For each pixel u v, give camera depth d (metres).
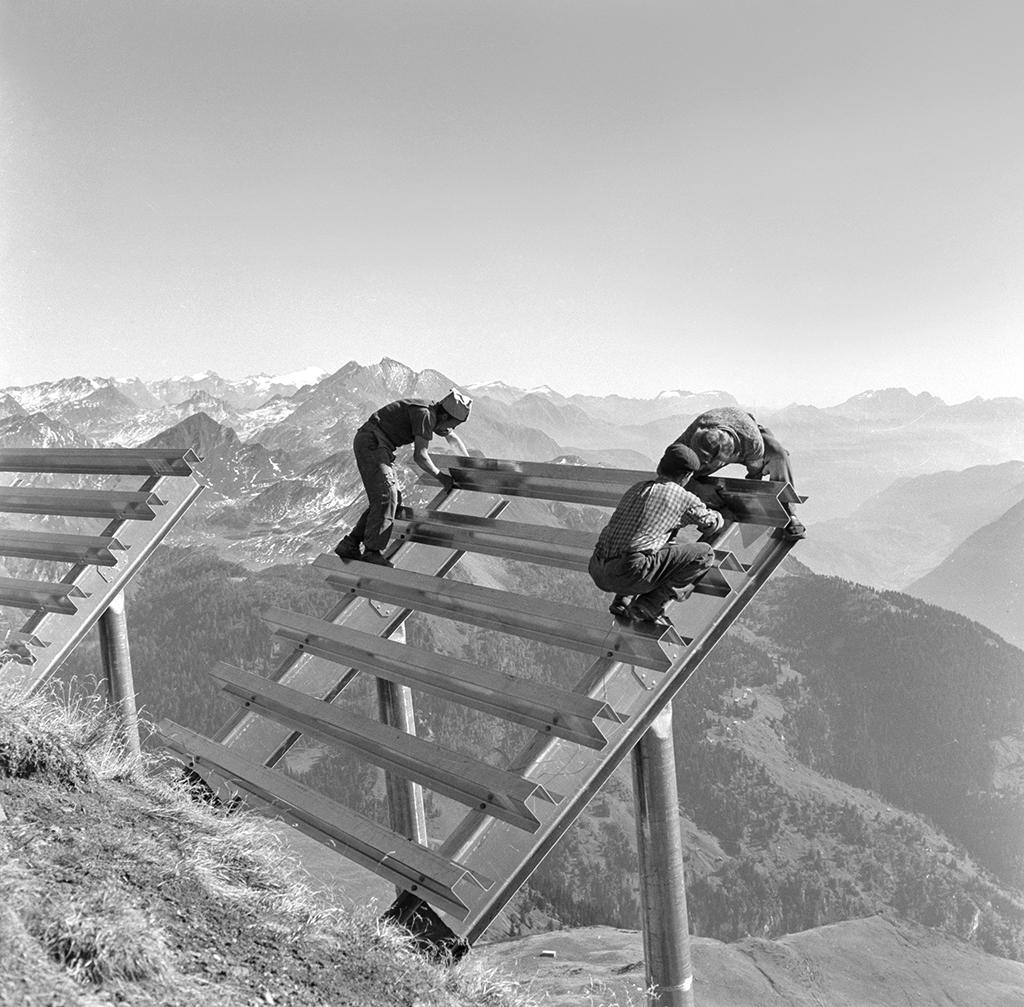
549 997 4.45
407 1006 3.66
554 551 6.04
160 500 7.31
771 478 5.55
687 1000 5.22
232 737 6.17
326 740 5.69
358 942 3.97
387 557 7.14
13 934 2.73
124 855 3.72
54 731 4.67
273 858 4.52
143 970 2.92
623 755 4.98
